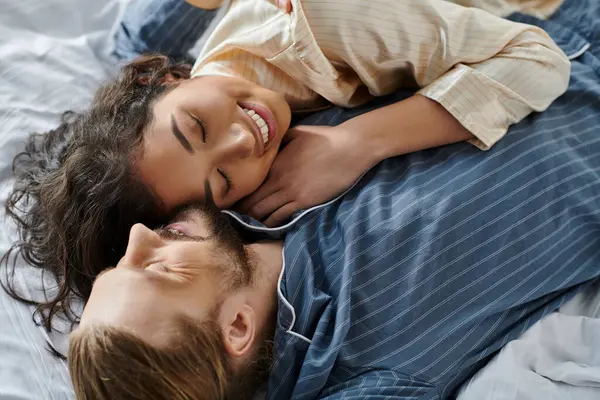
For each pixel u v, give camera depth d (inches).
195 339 24.9
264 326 29.8
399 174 33.6
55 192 34.7
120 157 32.3
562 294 33.4
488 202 31.9
